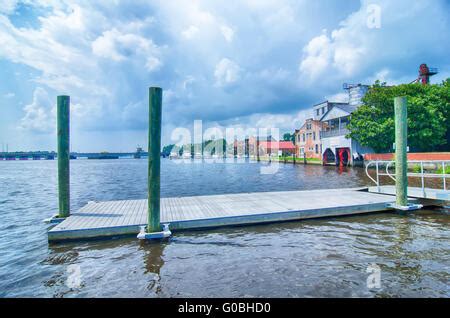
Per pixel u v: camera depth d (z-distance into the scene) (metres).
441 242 5.69
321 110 48.56
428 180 17.30
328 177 22.00
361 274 4.35
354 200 8.93
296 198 9.55
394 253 5.15
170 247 5.59
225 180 21.77
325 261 4.86
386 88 29.05
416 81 39.56
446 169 20.27
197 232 6.55
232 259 5.01
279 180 20.94
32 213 9.53
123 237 6.17
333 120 41.75
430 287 3.93
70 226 6.18
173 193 14.51
